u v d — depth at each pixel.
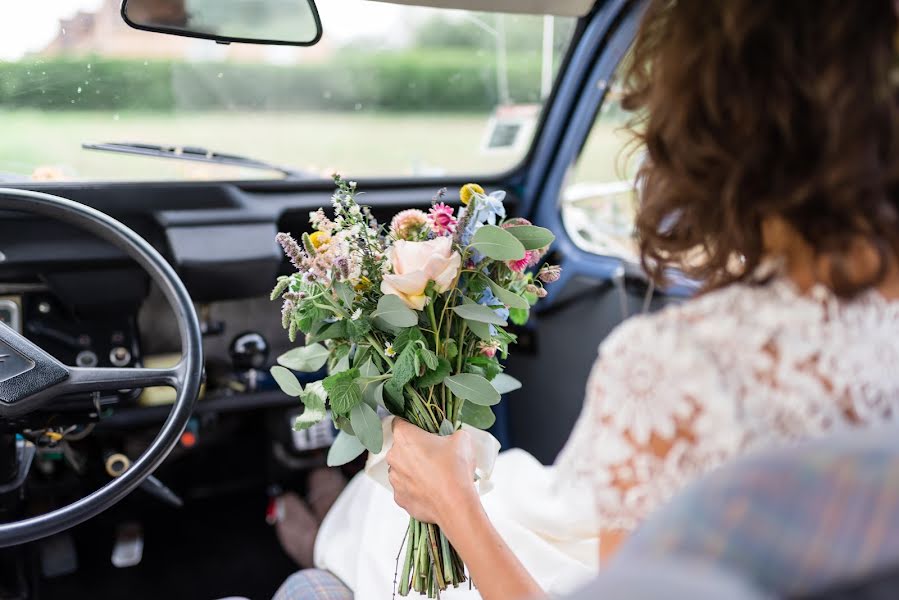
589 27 2.35
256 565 2.40
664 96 0.72
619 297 2.34
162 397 2.18
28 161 2.02
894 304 0.69
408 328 1.13
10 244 1.95
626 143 0.84
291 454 2.41
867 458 0.46
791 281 0.70
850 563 0.44
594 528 1.42
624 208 2.42
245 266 2.13
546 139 2.55
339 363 1.18
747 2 0.65
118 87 2.05
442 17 2.37
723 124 0.68
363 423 1.12
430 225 1.14
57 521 1.13
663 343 0.69
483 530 1.03
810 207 0.66
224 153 2.19
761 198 0.68
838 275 0.66
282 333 2.42
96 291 2.05
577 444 0.76
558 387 2.52
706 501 0.45
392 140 2.48
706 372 0.67
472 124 2.56
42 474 2.11
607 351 0.74
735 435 0.65
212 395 2.28
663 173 0.75
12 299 2.01
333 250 1.11
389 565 1.35
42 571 2.23
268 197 2.24
